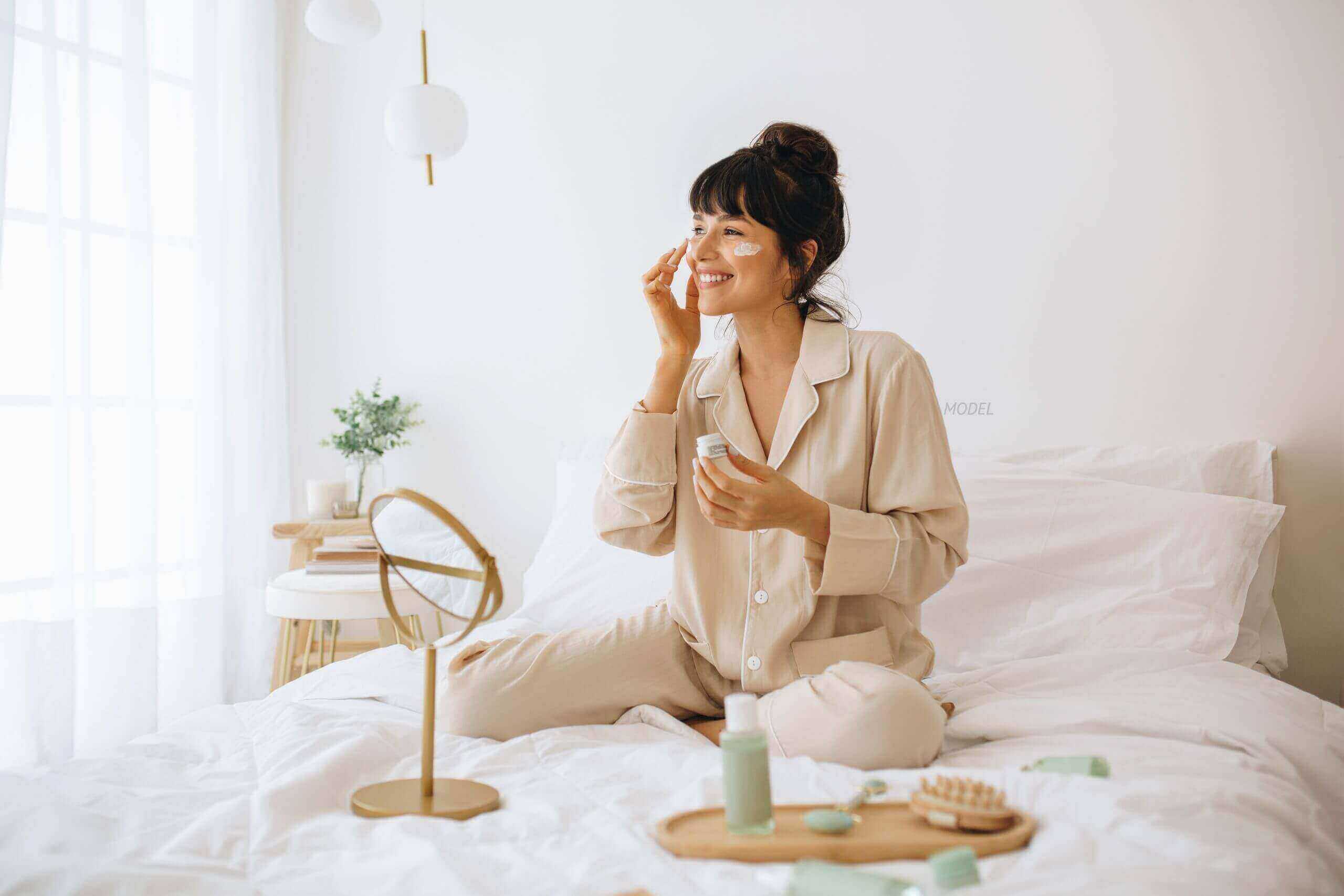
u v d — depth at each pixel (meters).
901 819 0.87
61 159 2.21
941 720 1.14
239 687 2.64
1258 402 2.00
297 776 1.01
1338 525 1.94
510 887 0.77
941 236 2.24
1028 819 0.86
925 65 2.27
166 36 2.54
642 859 0.82
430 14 2.73
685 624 1.39
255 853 0.86
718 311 1.37
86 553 2.23
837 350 1.37
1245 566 1.76
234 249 2.67
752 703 0.86
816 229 1.38
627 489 1.39
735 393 1.43
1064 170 2.15
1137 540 1.81
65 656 2.14
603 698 1.36
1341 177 1.95
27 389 2.14
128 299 2.35
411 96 1.85
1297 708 1.29
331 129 2.80
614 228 2.58
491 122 2.68
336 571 2.26
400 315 2.75
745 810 0.84
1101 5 2.13
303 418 2.82
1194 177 2.05
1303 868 0.82
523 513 2.65
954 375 2.23
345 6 1.97
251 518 2.66
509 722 1.32
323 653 2.60
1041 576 1.84
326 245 2.80
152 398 2.37
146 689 2.32
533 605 1.99
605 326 2.59
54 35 2.18
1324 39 1.97
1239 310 2.02
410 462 2.73
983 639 1.81
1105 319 2.11
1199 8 2.05
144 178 2.38
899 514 1.29
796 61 2.39
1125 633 1.71
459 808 0.96
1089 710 1.21
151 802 0.97
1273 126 2.00
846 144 2.33
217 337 2.59
